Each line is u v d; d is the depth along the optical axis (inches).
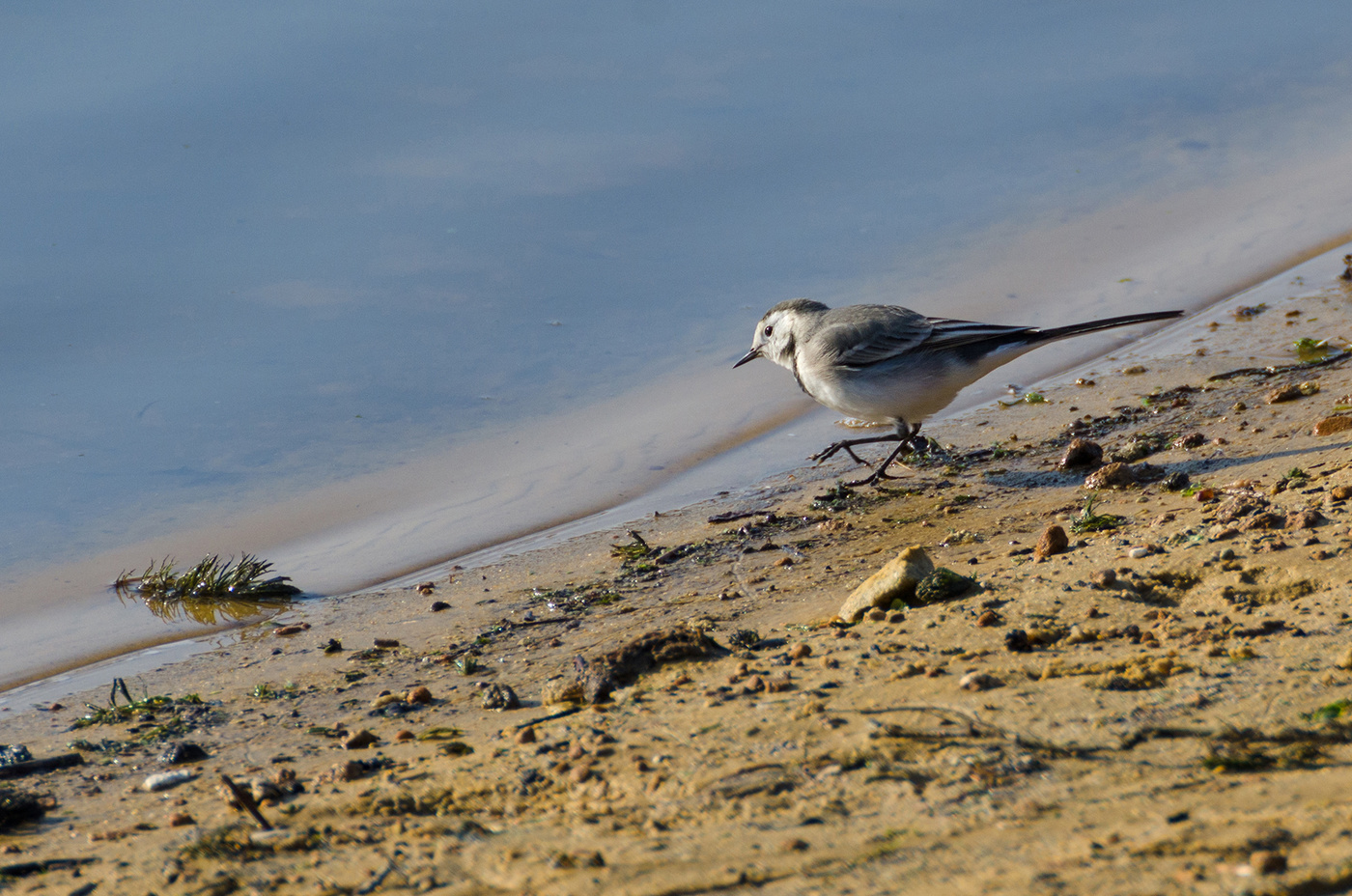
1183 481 492.4
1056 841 217.5
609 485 612.4
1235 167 949.8
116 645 475.5
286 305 784.3
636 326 773.3
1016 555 430.6
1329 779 225.9
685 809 256.7
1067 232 866.8
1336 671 278.2
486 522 578.6
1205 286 778.2
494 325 771.4
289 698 405.1
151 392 698.2
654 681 339.9
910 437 593.9
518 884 234.5
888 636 350.6
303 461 640.4
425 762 311.4
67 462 634.2
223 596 516.1
